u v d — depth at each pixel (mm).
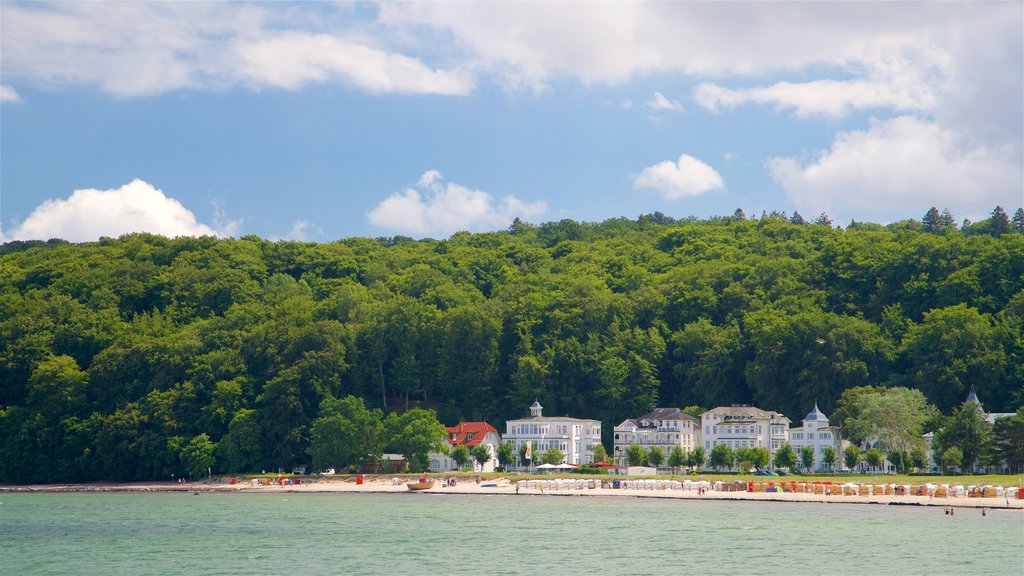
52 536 149500
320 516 174000
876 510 176500
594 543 137500
